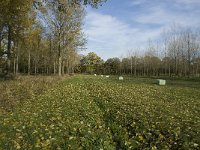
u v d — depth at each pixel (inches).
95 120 566.3
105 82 1875.0
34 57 2962.6
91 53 6161.4
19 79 1261.1
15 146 357.7
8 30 1343.5
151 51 3853.3
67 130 456.1
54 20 2192.4
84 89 1207.6
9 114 566.6
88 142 411.2
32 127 461.4
